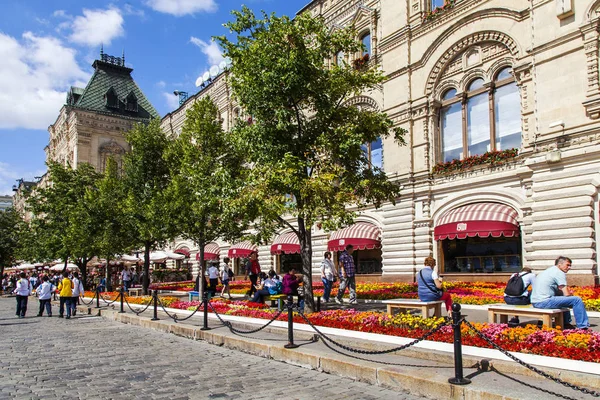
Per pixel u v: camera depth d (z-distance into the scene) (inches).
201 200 773.3
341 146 555.5
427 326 405.1
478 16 884.6
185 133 905.5
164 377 344.5
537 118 757.9
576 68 714.2
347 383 320.2
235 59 589.9
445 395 271.3
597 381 255.1
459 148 940.6
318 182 520.4
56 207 1400.1
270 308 628.7
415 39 1003.3
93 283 1627.7
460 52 932.0
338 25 1214.9
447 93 969.5
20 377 351.9
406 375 294.7
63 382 333.4
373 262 1093.1
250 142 587.2
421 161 974.4
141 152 1104.2
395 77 1033.5
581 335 321.7
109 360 412.8
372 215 1065.5
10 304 1270.9
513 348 323.3
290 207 542.6
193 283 1441.9
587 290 612.4
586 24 695.1
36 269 2369.6
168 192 880.9
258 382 325.7
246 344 436.8
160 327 604.7
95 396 295.9
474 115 917.2
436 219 941.2
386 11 1068.5
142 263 1723.7
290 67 548.7
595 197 687.1
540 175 747.4
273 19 570.3
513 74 833.5
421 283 462.0
